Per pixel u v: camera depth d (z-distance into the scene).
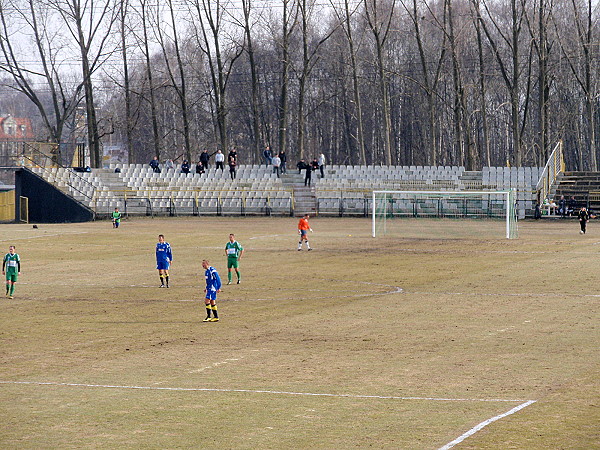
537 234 130.75
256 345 51.44
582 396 36.78
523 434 30.94
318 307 65.88
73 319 62.41
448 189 178.25
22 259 101.50
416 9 188.38
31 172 165.75
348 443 30.41
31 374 44.28
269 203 175.75
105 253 107.50
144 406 36.91
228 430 32.59
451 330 54.78
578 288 72.69
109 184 175.12
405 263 94.19
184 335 55.34
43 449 30.47
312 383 40.94
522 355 46.38
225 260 98.81
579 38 191.62
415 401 36.78
